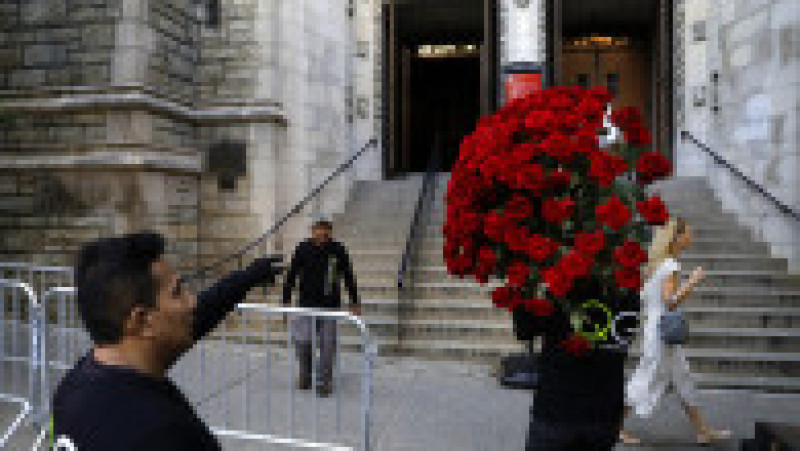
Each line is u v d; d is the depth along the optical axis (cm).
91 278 113
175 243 848
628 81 1554
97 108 784
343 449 367
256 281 167
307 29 991
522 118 299
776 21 805
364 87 1257
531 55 1229
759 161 844
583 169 285
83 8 805
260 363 643
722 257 804
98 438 99
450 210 304
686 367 454
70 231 802
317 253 575
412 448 433
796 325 688
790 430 357
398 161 1465
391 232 995
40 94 812
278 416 486
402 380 613
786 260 782
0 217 829
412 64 1712
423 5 1368
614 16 1468
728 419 509
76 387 110
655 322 450
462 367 668
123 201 780
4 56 840
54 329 456
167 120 841
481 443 445
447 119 1794
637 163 299
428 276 848
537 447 292
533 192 279
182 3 882
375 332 748
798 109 766
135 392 107
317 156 1023
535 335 302
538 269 279
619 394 292
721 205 973
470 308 768
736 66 922
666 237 466
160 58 834
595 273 278
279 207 919
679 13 1152
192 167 873
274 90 910
